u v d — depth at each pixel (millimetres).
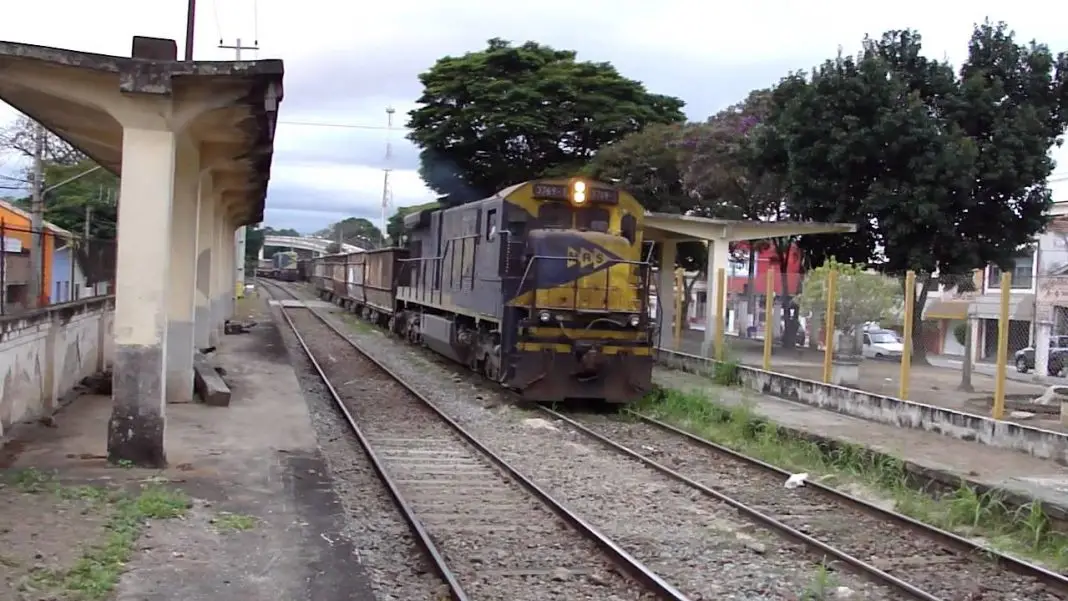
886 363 17594
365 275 37562
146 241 8547
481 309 17000
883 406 13625
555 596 6461
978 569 7590
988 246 21516
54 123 9992
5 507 6938
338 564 6223
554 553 7473
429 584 6555
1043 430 10938
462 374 19734
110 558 5922
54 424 10414
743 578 7035
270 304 44344
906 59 22422
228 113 9719
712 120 27141
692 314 24406
